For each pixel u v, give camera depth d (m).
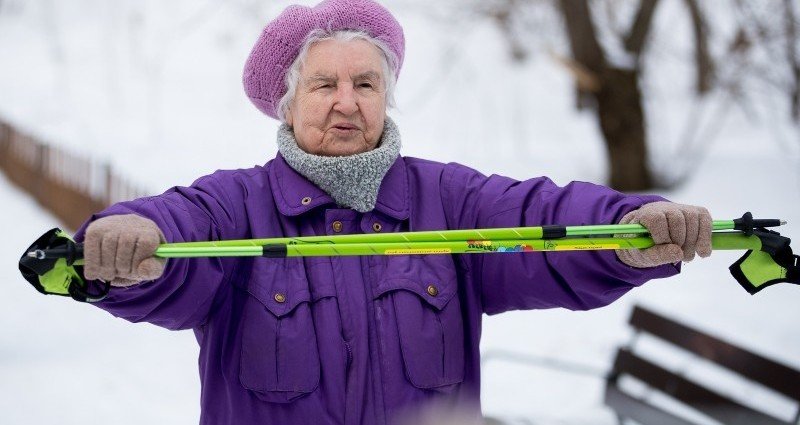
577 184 3.30
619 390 6.15
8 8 30.59
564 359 8.24
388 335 3.20
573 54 16.70
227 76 26.41
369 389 3.16
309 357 3.13
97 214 2.81
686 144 18.22
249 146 21.31
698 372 7.90
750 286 3.20
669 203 3.00
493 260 3.39
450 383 3.24
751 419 5.24
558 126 22.78
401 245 2.97
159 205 3.04
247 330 3.16
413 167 3.57
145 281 2.82
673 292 10.19
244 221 3.33
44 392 7.74
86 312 10.30
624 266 3.08
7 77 26.41
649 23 16.84
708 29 19.59
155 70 26.78
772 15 18.33
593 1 17.67
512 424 5.89
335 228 3.32
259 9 28.33
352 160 3.22
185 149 20.61
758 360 5.21
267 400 3.13
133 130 22.58
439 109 23.98
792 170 17.06
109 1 30.36
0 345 9.02
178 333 9.59
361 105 3.30
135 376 8.21
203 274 3.09
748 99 21.34
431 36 26.83
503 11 21.22
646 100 18.00
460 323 3.31
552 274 3.27
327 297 3.21
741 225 3.09
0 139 19.27
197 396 7.75
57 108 24.22
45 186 15.62
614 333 8.95
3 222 14.84
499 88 24.48
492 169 18.58
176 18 29.42
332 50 3.32
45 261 2.67
